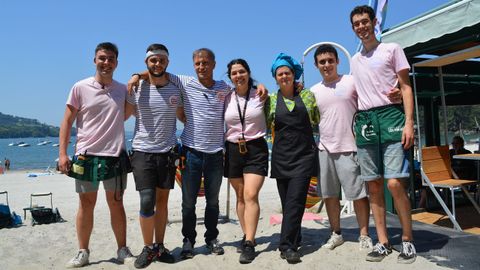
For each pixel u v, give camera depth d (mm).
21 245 5504
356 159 4082
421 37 4980
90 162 3967
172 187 4121
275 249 4320
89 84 4000
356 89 4004
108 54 3957
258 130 4168
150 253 3973
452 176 5543
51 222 7551
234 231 6043
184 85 4199
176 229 6395
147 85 4059
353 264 3721
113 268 3959
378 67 3777
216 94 4211
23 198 12312
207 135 4121
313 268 3689
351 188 4078
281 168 4059
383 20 5828
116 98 4055
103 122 3992
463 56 4863
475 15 4305
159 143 4004
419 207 6352
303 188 3990
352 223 5387
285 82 4047
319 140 4266
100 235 6051
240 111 4137
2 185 17969
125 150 4184
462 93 9289
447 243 4094
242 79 4145
